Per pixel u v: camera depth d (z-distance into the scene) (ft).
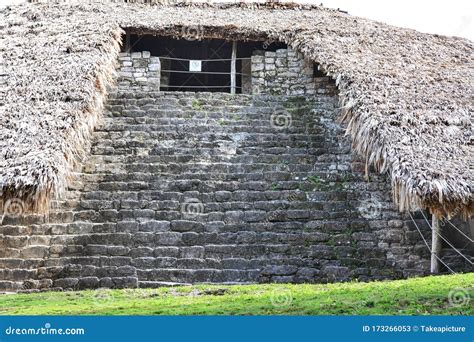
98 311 20.99
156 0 52.08
